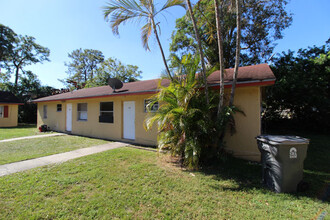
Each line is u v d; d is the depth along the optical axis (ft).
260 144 12.37
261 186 11.82
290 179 10.74
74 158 18.01
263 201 9.87
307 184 10.87
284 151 10.63
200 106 16.29
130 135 27.73
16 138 30.73
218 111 15.39
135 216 8.46
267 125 38.01
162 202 9.71
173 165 15.97
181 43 53.42
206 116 15.28
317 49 36.63
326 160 17.78
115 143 26.35
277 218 8.34
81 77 129.90
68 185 11.67
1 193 10.52
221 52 15.28
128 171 14.33
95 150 21.72
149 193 10.71
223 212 8.82
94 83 86.79
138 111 26.25
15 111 58.44
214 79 20.93
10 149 22.33
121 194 10.55
